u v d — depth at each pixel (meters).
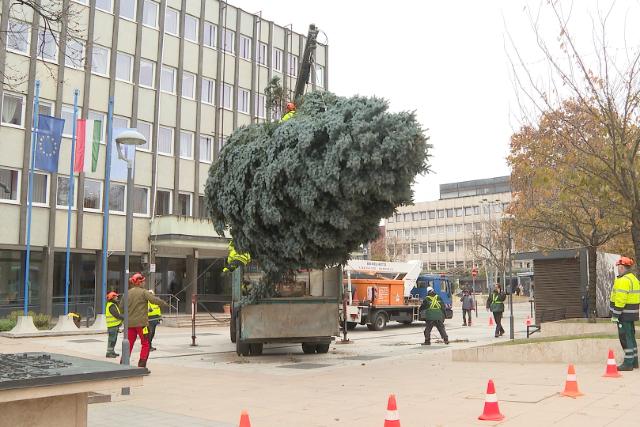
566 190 14.51
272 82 18.64
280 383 11.23
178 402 9.25
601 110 13.47
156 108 33.66
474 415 7.78
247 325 15.86
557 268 23.27
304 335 16.19
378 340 22.06
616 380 10.19
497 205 99.25
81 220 29.95
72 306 30.31
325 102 14.70
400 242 96.25
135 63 32.88
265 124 15.30
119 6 32.31
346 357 16.17
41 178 28.91
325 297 16.61
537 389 9.58
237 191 14.73
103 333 23.33
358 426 7.41
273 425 7.56
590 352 12.75
